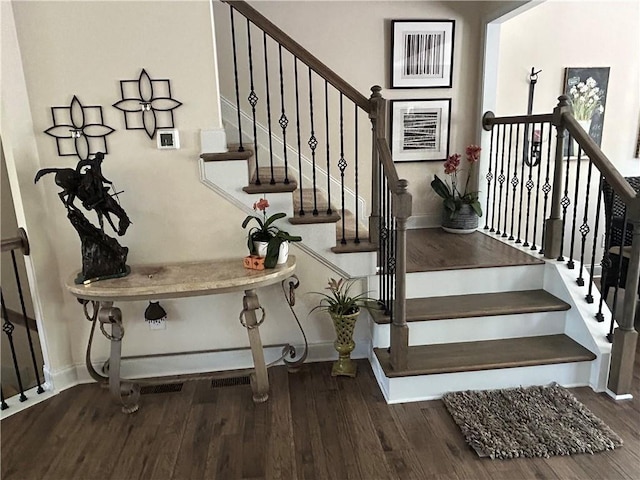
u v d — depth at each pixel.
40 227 2.51
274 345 2.87
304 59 2.58
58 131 2.43
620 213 3.44
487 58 3.71
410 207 2.24
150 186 2.55
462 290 2.93
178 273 2.43
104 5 2.33
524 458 2.01
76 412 2.45
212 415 2.39
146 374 2.79
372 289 2.84
